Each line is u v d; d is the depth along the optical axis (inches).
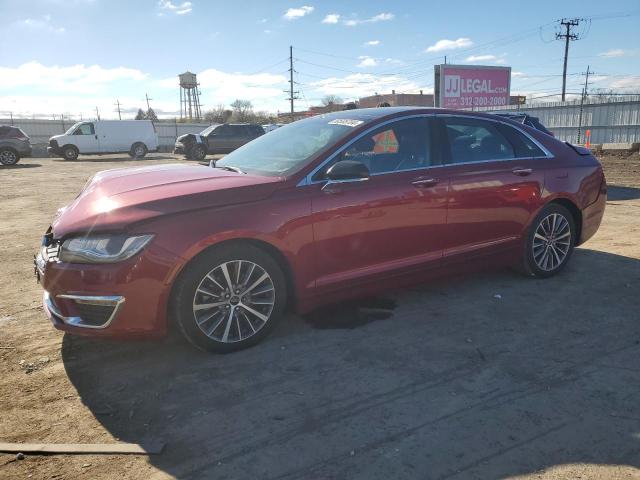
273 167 153.2
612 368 130.2
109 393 122.0
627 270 207.5
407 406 114.6
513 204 181.2
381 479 91.9
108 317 125.3
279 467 95.7
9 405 117.2
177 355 140.1
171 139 1654.8
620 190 464.4
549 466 94.5
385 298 179.9
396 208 155.9
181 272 128.7
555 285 191.2
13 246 274.1
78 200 145.0
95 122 1121.4
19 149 945.5
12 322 165.5
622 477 91.4
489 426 106.8
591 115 1189.7
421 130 167.5
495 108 1333.7
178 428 108.0
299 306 147.7
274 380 126.4
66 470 95.7
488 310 168.2
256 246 138.8
